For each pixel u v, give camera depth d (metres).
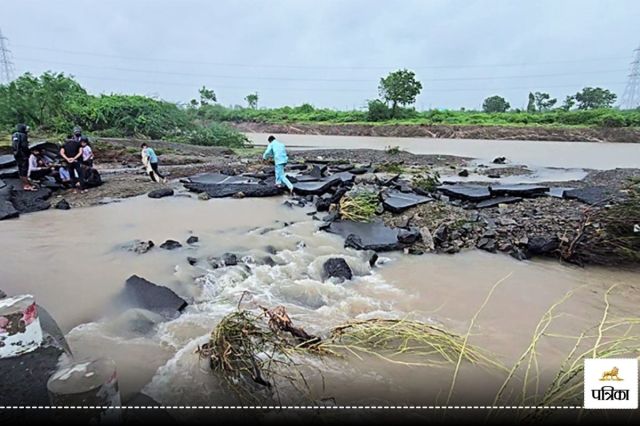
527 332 4.53
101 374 2.52
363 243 7.15
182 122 27.89
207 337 4.32
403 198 9.54
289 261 6.49
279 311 4.15
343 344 4.08
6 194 9.28
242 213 8.90
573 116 39.94
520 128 37.72
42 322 3.85
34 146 11.51
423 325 4.38
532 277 6.03
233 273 5.90
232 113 51.88
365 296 5.48
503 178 13.92
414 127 41.81
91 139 19.34
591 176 13.77
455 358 3.93
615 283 5.81
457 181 13.08
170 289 5.27
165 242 6.75
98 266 5.97
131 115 26.22
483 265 6.49
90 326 4.50
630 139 33.09
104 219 8.23
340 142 34.28
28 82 23.73
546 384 3.52
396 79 48.03
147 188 11.15
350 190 10.32
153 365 3.83
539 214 8.16
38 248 6.63
